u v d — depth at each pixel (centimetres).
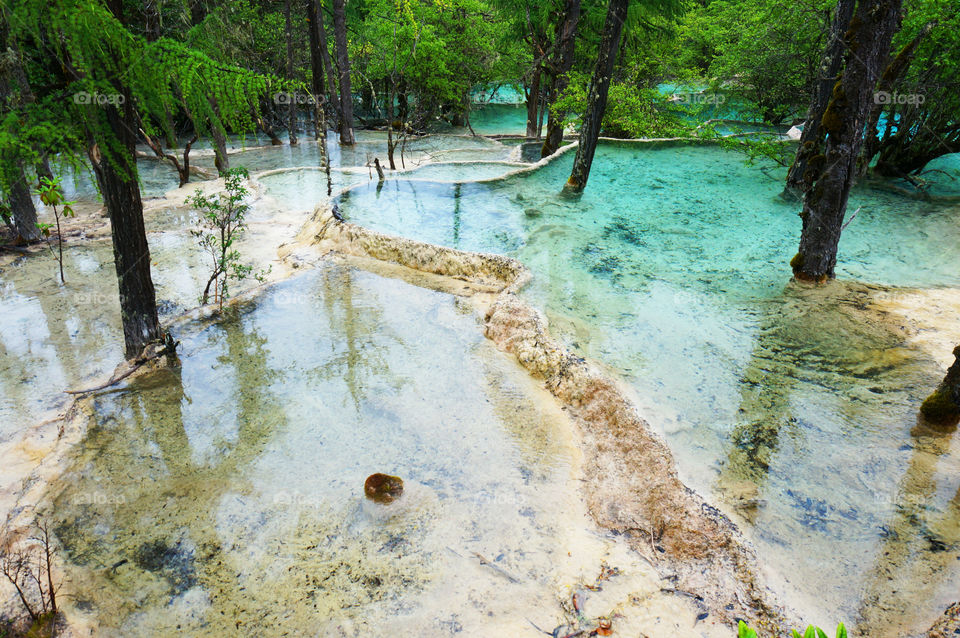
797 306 682
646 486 415
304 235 952
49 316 686
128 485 430
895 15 621
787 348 588
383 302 727
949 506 379
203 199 734
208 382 562
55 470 439
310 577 359
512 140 2089
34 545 370
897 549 350
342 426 501
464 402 534
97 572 357
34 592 336
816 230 721
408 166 1500
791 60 1510
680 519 380
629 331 623
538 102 2308
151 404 527
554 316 654
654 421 471
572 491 431
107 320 680
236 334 650
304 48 2350
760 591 327
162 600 342
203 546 379
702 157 1538
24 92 471
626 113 1653
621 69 2188
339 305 720
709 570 347
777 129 2075
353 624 329
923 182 1201
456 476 443
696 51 2498
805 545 356
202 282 784
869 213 1055
